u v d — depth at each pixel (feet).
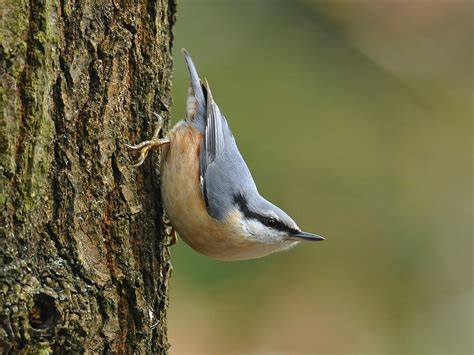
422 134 47.52
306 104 45.55
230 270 41.55
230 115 43.68
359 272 44.34
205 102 24.64
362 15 47.47
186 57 25.59
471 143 47.96
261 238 24.72
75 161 18.57
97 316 18.72
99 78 19.19
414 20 47.91
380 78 48.01
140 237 20.80
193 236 23.90
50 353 17.20
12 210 16.96
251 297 41.78
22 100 17.01
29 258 17.21
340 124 45.91
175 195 22.35
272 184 43.39
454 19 47.75
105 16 19.33
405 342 43.60
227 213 23.70
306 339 42.11
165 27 21.83
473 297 44.73
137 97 20.62
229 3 46.06
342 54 47.52
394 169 46.42
